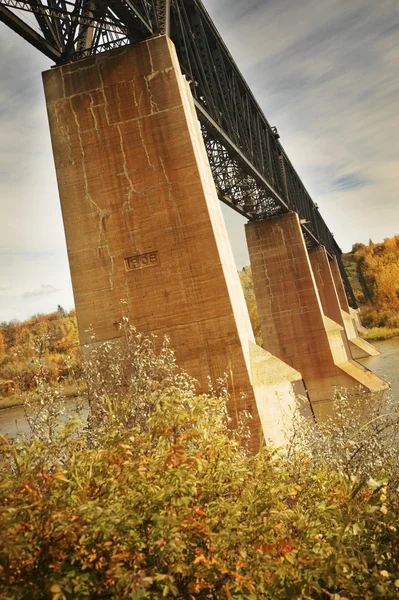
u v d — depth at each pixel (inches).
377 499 198.7
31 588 132.0
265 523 168.1
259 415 454.0
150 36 517.3
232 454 201.2
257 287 1601.9
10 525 129.6
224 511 168.1
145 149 498.0
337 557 157.8
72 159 506.3
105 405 326.6
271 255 1604.3
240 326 488.4
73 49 541.0
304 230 2044.8
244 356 468.8
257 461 213.5
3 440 170.9
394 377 1553.9
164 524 144.2
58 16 488.7
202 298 477.1
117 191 497.0
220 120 869.8
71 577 134.1
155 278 484.1
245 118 1171.9
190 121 514.9
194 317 475.8
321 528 182.5
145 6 504.7
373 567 179.3
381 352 2571.4
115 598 133.0
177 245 484.4
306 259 1583.4
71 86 515.2
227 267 500.4
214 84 863.1
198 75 764.0
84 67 515.2
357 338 2541.8
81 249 495.8
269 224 1612.9
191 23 822.5
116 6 460.8
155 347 475.8
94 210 498.3
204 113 767.1
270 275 1599.4
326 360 1519.4
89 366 362.6
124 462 169.2
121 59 510.9
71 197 502.6
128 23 496.4
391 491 246.5
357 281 5191.9
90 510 140.9
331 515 186.7
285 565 153.9
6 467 171.5
